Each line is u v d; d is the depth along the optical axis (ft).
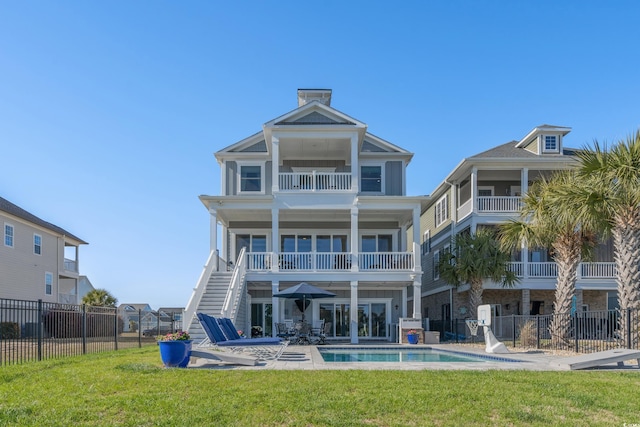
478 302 71.97
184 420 19.33
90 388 24.11
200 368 31.99
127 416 19.93
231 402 21.91
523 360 39.86
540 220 50.98
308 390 24.32
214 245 68.18
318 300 79.87
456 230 85.92
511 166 77.46
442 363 36.32
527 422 19.95
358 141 74.69
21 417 19.36
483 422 19.90
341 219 81.00
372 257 79.41
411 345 60.18
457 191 87.10
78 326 47.57
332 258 71.46
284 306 79.20
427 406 21.70
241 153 78.13
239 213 75.51
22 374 28.76
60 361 34.81
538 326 52.34
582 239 54.95
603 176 42.57
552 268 76.74
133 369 29.94
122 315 119.24
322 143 74.33
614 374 30.22
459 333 75.97
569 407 22.06
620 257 43.37
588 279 76.18
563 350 49.29
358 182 71.46
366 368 32.45
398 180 79.97
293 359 39.88
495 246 70.79
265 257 70.74
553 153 79.20
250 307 78.13
